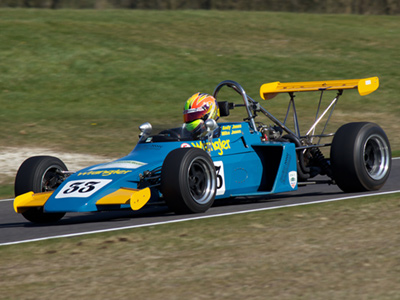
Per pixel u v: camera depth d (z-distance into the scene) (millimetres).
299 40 99750
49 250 21734
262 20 113188
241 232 22922
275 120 32281
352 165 29375
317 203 27609
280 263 19141
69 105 71375
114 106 71062
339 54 92125
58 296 17141
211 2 130750
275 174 30438
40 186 27516
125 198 23938
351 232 22312
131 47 90188
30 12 107750
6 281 18641
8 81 77500
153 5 127750
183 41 95625
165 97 74125
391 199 27812
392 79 80375
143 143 28984
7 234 25469
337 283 17203
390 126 60719
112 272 18969
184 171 25312
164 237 22625
